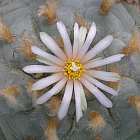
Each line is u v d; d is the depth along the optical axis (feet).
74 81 0.23
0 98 0.25
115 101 0.25
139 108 0.25
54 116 0.24
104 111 0.25
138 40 0.25
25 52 0.24
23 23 0.25
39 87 0.23
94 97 0.25
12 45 0.25
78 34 0.24
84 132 0.25
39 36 0.25
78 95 0.23
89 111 0.25
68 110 0.25
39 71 0.23
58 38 0.24
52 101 0.23
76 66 0.23
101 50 0.24
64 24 0.25
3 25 0.24
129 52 0.25
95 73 0.24
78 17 0.25
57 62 0.23
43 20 0.25
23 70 0.23
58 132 0.25
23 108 0.25
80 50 0.24
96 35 0.25
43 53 0.23
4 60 0.25
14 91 0.24
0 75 0.25
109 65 0.25
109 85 0.24
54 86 0.23
